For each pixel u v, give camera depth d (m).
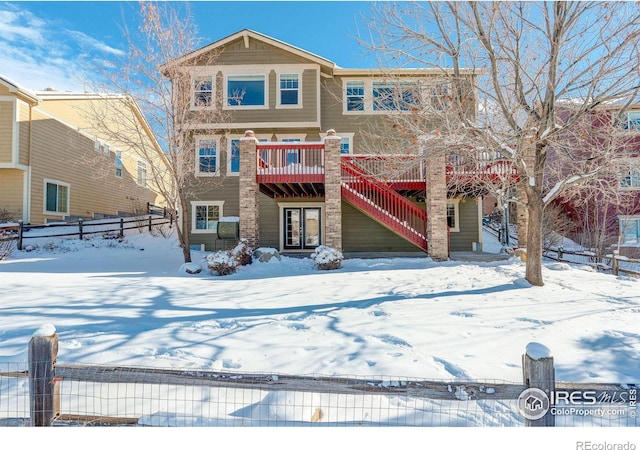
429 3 7.69
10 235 13.36
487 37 7.21
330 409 2.77
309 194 15.02
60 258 12.22
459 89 8.23
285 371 3.54
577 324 4.98
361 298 6.70
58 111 17.02
